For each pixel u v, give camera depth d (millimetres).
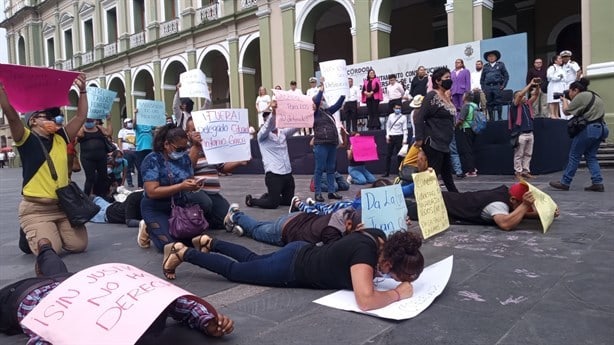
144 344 2520
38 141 4434
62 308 2248
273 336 2590
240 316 2896
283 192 6852
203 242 3732
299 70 17688
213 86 26906
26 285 2705
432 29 20016
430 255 4023
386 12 15422
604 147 10516
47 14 33406
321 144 6934
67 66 31750
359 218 3875
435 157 5629
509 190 4891
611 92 10984
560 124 9609
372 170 11391
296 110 6504
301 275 3227
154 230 4469
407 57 12875
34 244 4426
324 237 3893
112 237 5469
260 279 3379
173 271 3680
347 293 3090
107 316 2193
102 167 7910
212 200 5426
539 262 3670
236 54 20594
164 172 4477
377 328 2629
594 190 6762
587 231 4531
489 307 2855
